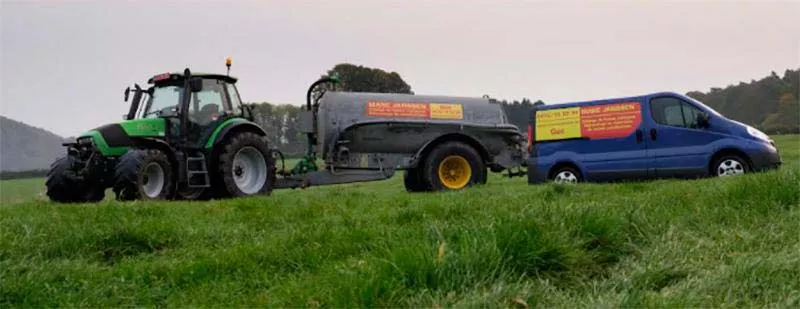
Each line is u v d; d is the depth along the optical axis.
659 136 12.36
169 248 5.34
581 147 13.03
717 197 5.84
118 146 11.20
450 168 13.98
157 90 12.51
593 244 4.26
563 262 3.79
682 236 4.51
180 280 4.25
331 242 4.91
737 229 4.56
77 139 11.37
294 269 4.43
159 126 11.84
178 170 11.45
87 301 3.76
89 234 5.14
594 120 12.98
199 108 12.29
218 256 4.68
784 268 3.36
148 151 10.67
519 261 3.69
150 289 4.06
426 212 6.16
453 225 4.54
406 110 14.16
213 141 11.98
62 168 11.05
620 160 12.64
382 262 3.59
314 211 6.99
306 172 13.90
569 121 13.20
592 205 5.07
